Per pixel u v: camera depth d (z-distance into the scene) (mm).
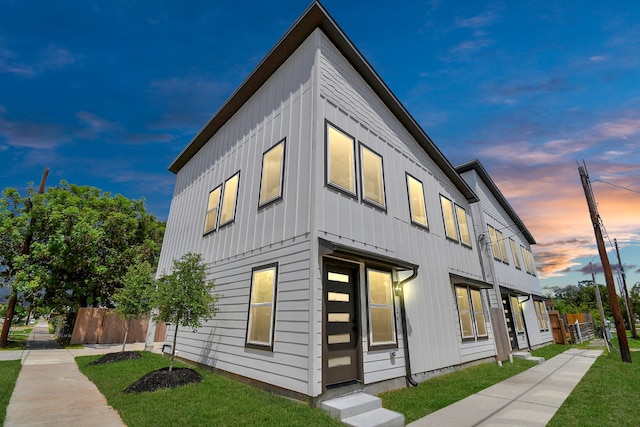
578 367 8594
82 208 14523
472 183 13320
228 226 7734
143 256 16297
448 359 7559
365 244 6031
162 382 5137
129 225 16219
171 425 3369
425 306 7355
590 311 32250
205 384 5332
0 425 3320
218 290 7344
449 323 8094
